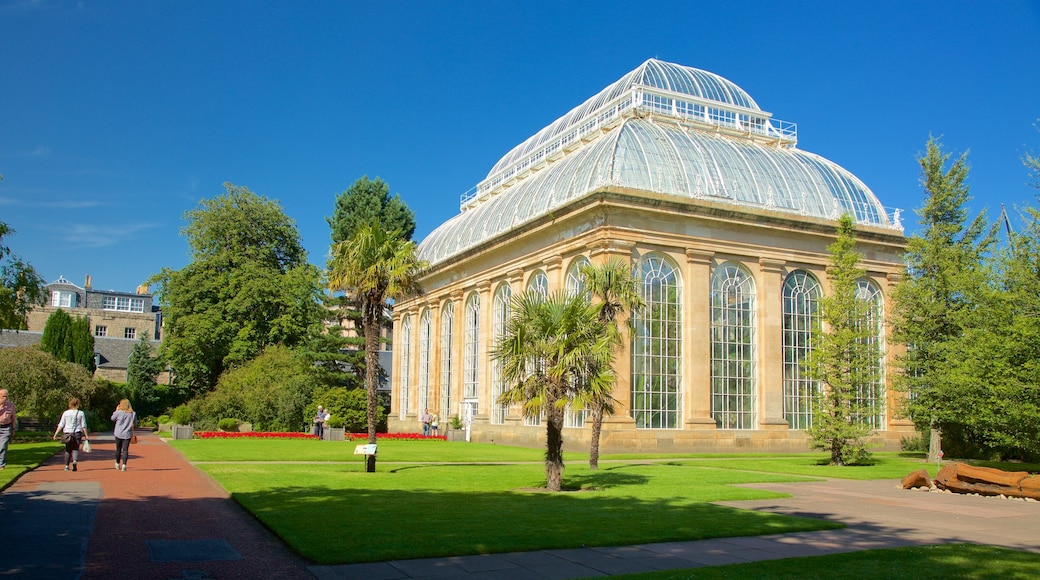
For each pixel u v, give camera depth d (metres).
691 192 47.12
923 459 42.22
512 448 44.69
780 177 51.75
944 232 43.22
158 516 15.87
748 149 53.41
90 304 115.50
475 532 14.23
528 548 12.98
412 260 28.62
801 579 10.86
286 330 67.06
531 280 51.16
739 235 47.47
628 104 56.44
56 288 111.12
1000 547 13.91
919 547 13.73
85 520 15.16
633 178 45.97
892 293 44.62
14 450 32.56
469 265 59.72
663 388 44.12
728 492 22.44
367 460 26.58
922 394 40.69
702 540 14.34
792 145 60.53
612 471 29.83
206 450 34.50
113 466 26.42
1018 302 31.03
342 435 47.84
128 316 109.62
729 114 59.72
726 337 46.81
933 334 42.16
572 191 48.03
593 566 11.87
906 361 41.75
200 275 67.50
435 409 65.06
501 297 55.44
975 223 43.88
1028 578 11.10
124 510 16.56
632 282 32.53
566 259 47.00
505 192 63.12
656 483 24.91
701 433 44.41
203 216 70.12
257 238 72.25
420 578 10.93
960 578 11.02
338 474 25.27
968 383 33.06
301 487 20.97
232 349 64.50
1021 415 29.81
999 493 22.64
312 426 52.00
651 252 44.78
